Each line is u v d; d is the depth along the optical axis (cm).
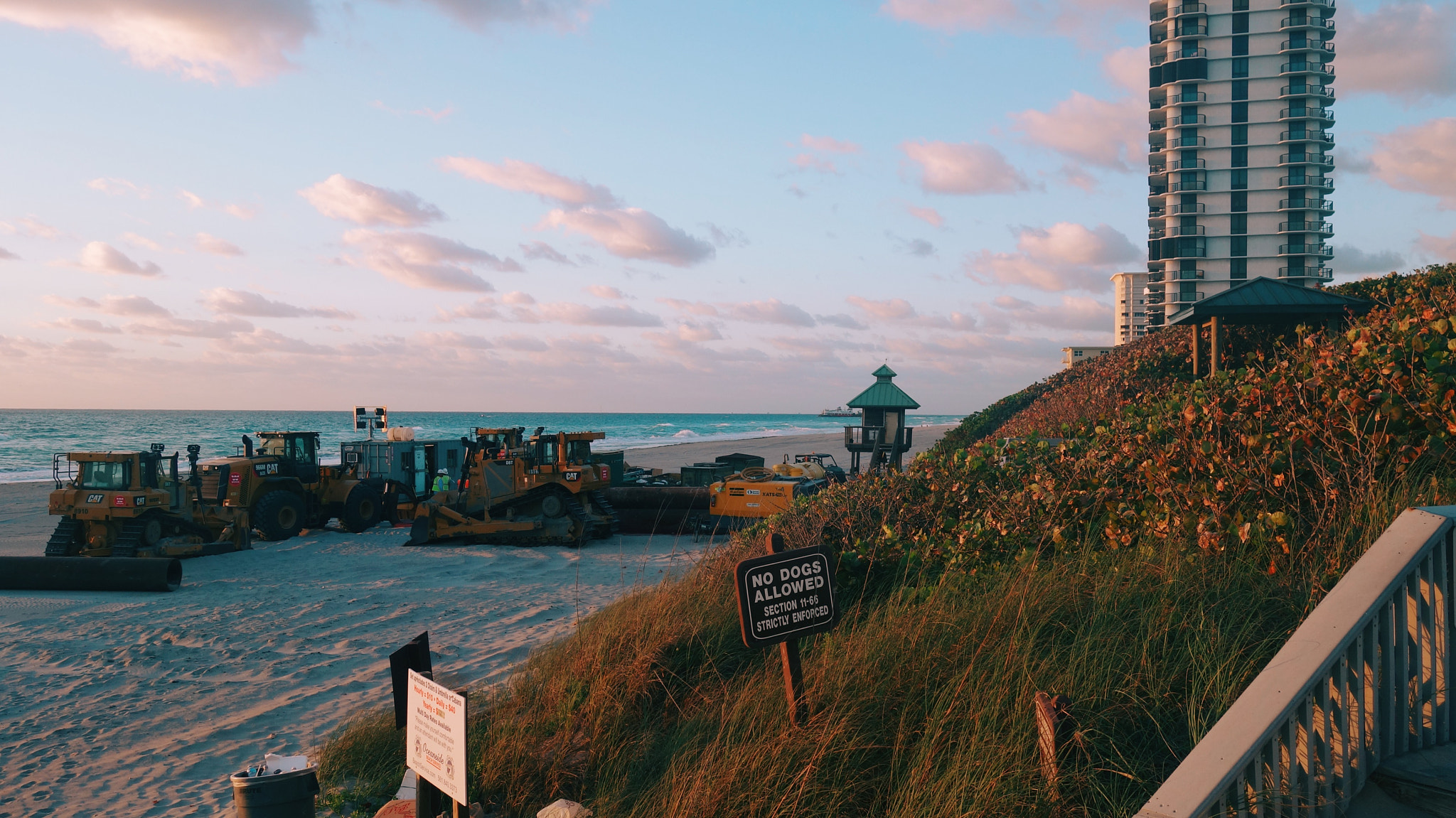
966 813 282
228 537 1667
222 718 681
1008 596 422
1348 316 1081
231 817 484
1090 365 2256
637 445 8575
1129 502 521
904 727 352
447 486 1850
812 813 318
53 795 533
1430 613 250
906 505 700
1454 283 1075
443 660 826
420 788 356
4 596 1230
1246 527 405
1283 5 7238
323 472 1998
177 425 11975
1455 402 393
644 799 372
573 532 1712
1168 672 335
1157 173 7638
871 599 548
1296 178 7219
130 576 1238
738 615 553
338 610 1084
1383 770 237
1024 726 319
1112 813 271
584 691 512
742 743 371
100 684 782
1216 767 218
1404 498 377
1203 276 7375
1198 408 521
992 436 1755
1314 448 453
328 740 570
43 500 3108
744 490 1744
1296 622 344
